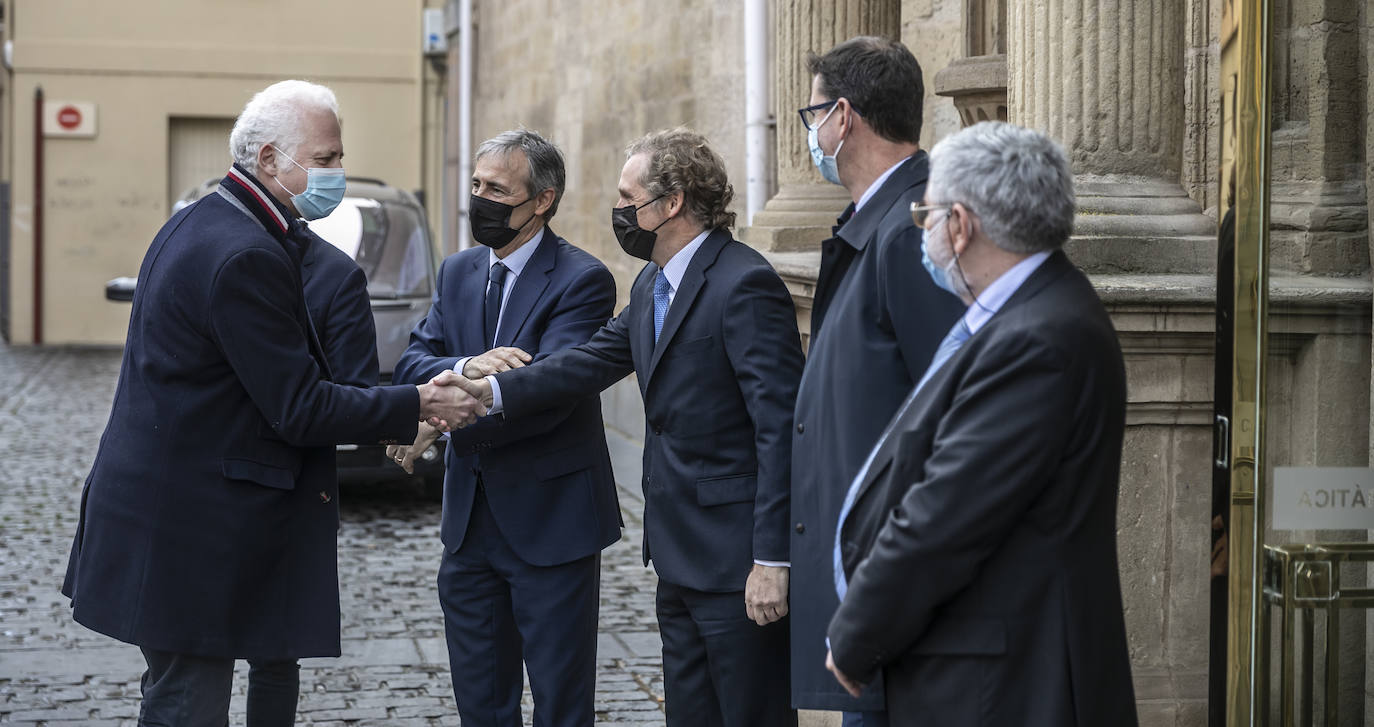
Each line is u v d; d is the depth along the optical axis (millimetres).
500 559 3951
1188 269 3967
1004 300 2486
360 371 4309
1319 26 3072
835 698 2918
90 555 3416
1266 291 3045
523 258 4035
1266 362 3057
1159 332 3738
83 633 6023
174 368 3328
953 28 6172
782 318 3385
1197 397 3793
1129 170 4070
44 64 18922
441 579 4082
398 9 20031
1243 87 3041
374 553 7559
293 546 3494
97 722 4910
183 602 3338
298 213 3588
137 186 19281
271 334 3330
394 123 20156
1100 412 2395
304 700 5199
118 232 19266
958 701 2457
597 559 4043
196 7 19359
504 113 15609
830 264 3072
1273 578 3084
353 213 9211
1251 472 3064
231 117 19625
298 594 3494
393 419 3545
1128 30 4043
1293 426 3088
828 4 6098
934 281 2818
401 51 20109
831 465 2934
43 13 18906
